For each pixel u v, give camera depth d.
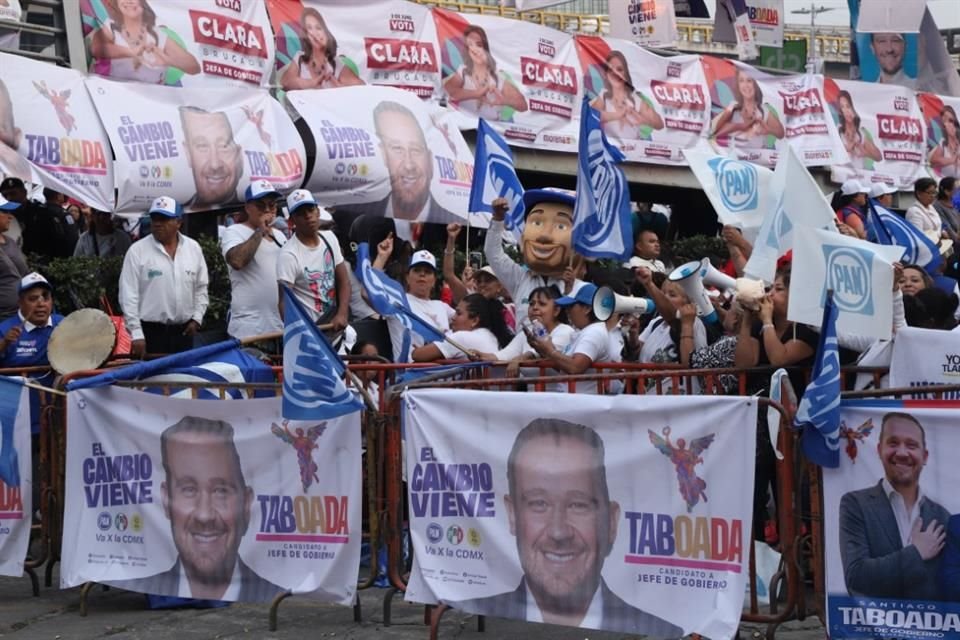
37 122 10.30
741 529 5.36
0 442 7.09
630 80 15.98
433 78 13.87
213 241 11.95
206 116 11.18
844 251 5.81
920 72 22.34
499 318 8.83
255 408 6.44
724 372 6.33
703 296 7.97
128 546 6.78
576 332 7.74
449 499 5.96
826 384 5.25
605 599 5.64
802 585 5.56
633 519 5.59
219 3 11.77
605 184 8.74
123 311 9.65
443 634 6.25
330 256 9.25
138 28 11.22
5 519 7.11
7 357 8.62
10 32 11.31
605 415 5.62
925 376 6.40
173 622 6.55
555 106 15.16
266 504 6.43
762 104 17.23
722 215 8.55
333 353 6.16
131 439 6.75
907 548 5.27
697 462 5.45
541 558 5.76
